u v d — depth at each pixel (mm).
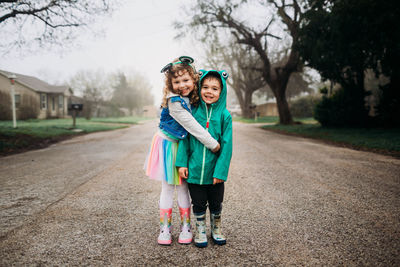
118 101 47031
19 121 22875
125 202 3094
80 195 3350
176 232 2363
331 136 10039
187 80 1981
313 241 2107
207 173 1984
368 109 13086
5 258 1859
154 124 24000
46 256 1894
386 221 2475
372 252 1923
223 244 2088
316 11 10734
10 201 3115
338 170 4656
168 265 1790
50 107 29797
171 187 2180
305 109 32281
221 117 2070
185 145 2059
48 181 4055
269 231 2307
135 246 2064
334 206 2893
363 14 9047
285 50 25234
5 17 8320
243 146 8148
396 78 10781
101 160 5883
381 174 4320
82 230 2340
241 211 2781
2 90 24438
